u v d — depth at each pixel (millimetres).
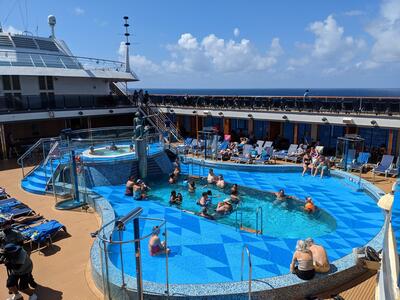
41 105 23406
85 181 15633
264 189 16359
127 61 30781
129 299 6910
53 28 30656
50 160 15750
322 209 13586
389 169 16859
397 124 17391
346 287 7434
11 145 22703
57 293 7445
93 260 8094
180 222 12086
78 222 11523
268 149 21375
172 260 9133
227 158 21531
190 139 25109
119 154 18438
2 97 21531
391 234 5137
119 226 5172
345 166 18359
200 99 27703
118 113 27703
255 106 24156
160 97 31219
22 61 25172
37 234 9438
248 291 6809
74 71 26078
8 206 11820
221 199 15055
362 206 13859
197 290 6883
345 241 10680
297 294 7102
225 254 9578
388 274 4199
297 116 21562
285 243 10336
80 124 29516
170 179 17391
